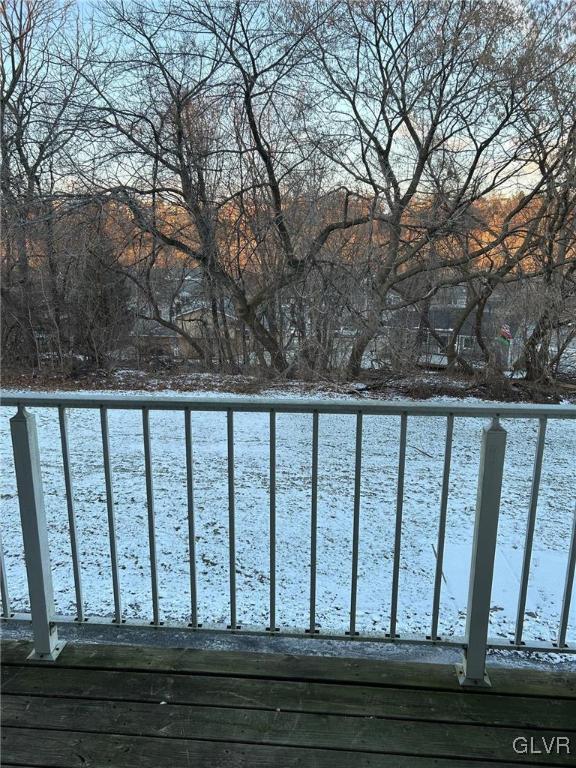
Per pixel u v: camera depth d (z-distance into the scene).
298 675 1.85
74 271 11.89
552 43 9.74
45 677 1.85
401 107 10.57
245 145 11.02
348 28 10.38
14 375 11.68
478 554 1.71
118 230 11.88
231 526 1.89
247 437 6.66
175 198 11.27
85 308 12.21
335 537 3.82
